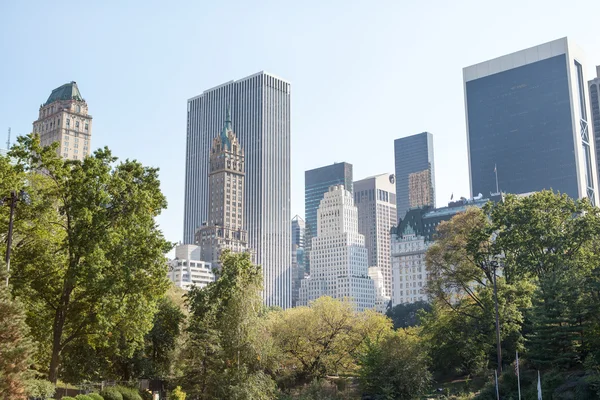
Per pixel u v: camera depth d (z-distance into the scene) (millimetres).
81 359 67375
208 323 74188
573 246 89125
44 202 57250
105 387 64125
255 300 77750
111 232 57906
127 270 58500
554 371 69625
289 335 92562
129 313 60844
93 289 57875
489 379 79438
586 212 93938
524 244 89188
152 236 62844
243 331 73688
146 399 69875
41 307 59219
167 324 80938
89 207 58062
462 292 100000
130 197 61344
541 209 92875
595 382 61469
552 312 72250
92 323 59188
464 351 86500
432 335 96062
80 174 58844
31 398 47469
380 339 87000
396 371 76188
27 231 58688
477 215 98188
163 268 63375
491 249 90688
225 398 68750
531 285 87375
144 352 78062
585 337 70500
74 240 57469
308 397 77375
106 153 62219
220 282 78750
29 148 58594
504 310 84938
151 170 66000
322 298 95750
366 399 79188
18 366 42438
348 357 93312
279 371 89312
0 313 43312
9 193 54656
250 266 82188
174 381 75438
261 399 70688
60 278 60281
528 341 80875
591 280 72500
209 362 72375
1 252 57062
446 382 91125
